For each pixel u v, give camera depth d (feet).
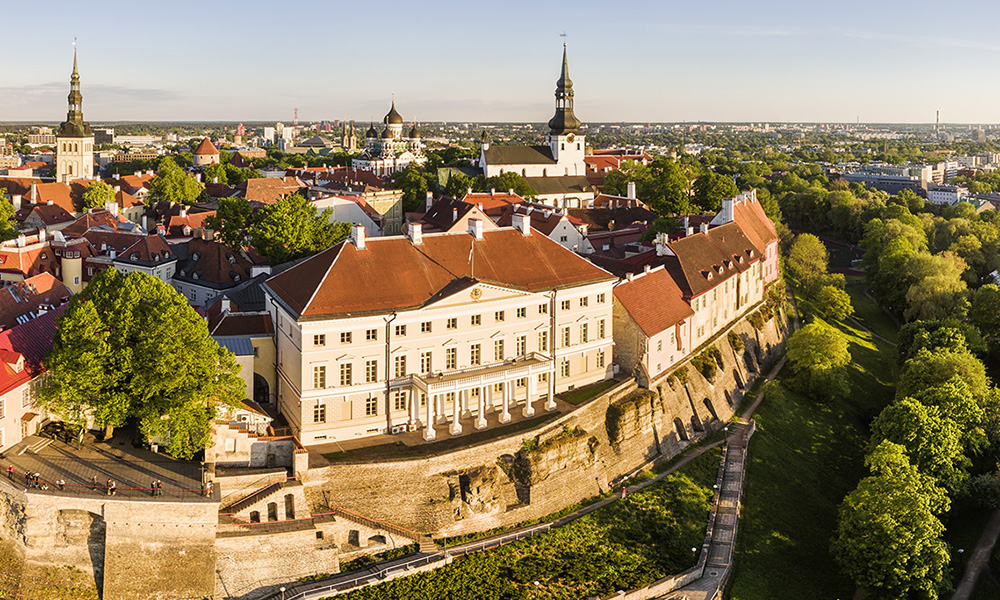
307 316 332.80
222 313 386.93
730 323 538.88
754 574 350.64
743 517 382.63
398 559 316.81
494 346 379.76
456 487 335.88
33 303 390.42
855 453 472.85
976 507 410.72
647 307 440.04
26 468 295.48
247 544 293.23
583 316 410.93
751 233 625.41
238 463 318.86
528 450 357.82
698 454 425.69
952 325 558.15
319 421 344.28
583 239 615.98
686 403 445.78
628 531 357.20
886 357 617.62
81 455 311.47
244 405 343.05
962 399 426.51
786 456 445.78
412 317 354.54
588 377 419.13
